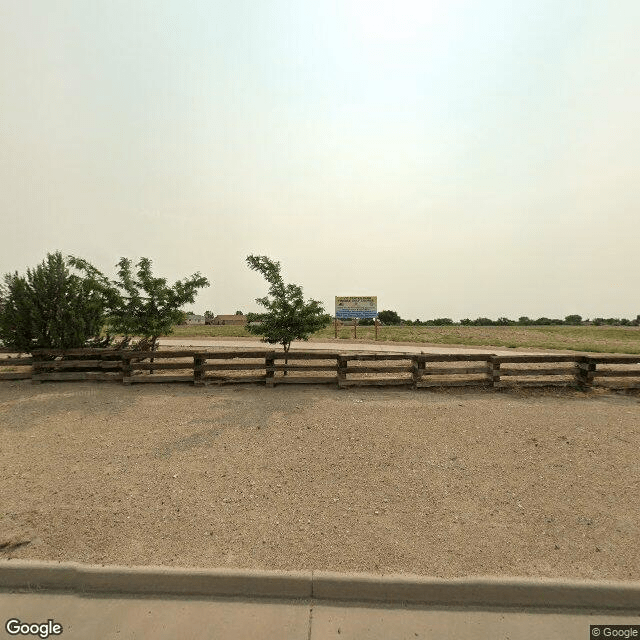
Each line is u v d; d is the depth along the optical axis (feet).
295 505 12.96
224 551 10.41
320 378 27.99
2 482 14.48
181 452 17.15
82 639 7.83
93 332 31.86
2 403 23.86
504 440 18.29
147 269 30.96
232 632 7.95
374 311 72.23
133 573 9.36
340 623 8.23
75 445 17.95
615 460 16.22
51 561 9.76
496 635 7.97
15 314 28.91
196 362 27.99
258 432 19.29
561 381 27.96
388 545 10.69
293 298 30.86
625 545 10.72
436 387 27.43
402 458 16.53
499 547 10.61
